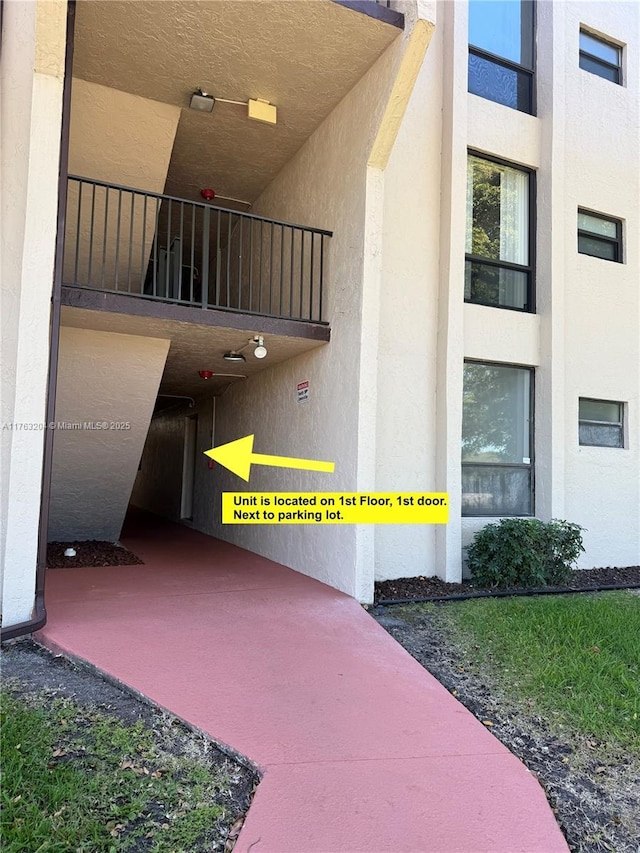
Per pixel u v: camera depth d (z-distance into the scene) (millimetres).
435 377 6480
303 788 2545
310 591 5594
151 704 3221
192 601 5129
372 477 5488
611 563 7480
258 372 7855
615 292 7758
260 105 6004
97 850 2150
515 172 7277
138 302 5125
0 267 4555
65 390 5969
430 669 3975
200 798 2492
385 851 2207
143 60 5316
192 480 10859
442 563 6246
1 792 2379
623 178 7945
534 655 4199
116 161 6078
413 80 5152
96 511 7535
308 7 4742
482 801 2545
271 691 3436
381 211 5590
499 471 6965
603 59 8055
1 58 5012
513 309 7133
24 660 3771
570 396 7328
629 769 2906
